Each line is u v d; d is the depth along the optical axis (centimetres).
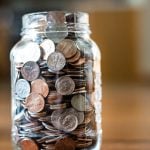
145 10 394
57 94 56
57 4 369
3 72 360
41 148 57
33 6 359
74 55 57
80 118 57
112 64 394
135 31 394
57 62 57
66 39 58
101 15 385
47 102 57
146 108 165
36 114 57
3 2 355
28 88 58
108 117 134
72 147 57
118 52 393
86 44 59
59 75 57
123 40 392
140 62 400
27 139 58
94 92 61
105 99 210
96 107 61
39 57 57
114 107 171
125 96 227
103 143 78
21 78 58
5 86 302
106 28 387
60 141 56
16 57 60
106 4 384
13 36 340
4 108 169
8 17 349
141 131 97
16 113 60
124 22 390
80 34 59
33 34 59
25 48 59
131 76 395
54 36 58
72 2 376
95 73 61
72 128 57
